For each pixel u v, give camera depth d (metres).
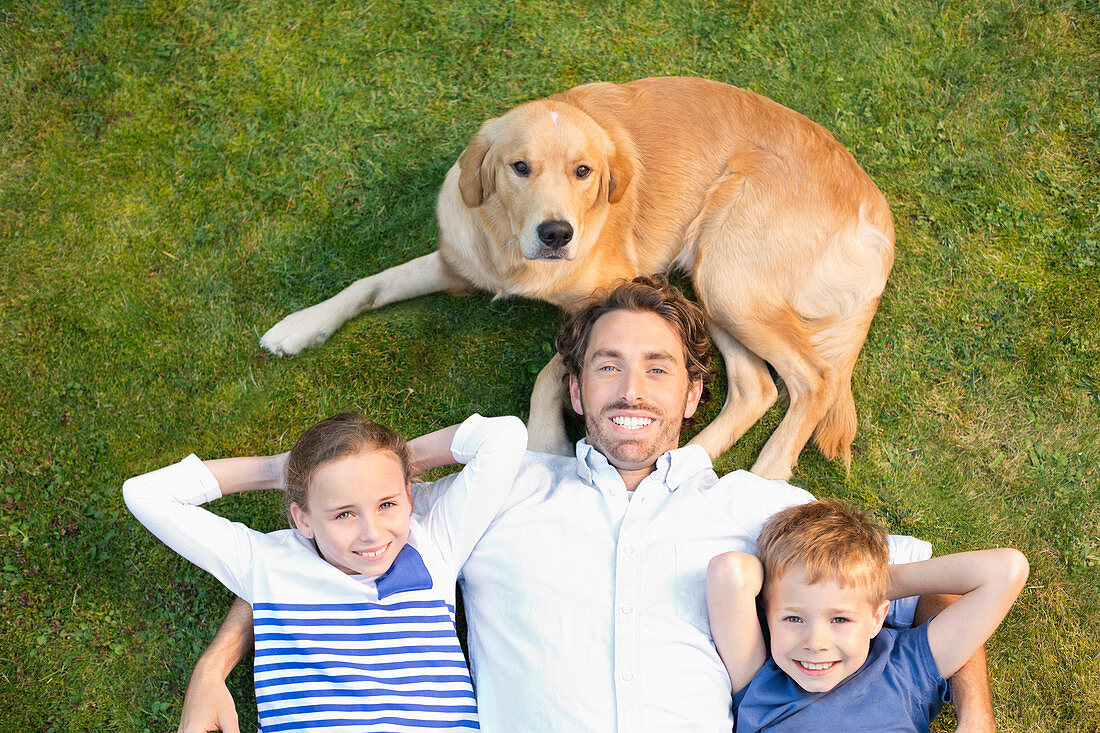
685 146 3.20
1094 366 3.54
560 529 2.59
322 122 3.72
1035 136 3.83
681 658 2.44
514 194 2.90
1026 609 3.22
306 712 2.46
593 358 2.74
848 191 3.24
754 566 2.46
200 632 3.11
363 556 2.50
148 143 3.67
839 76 3.87
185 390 3.38
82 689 3.04
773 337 3.23
